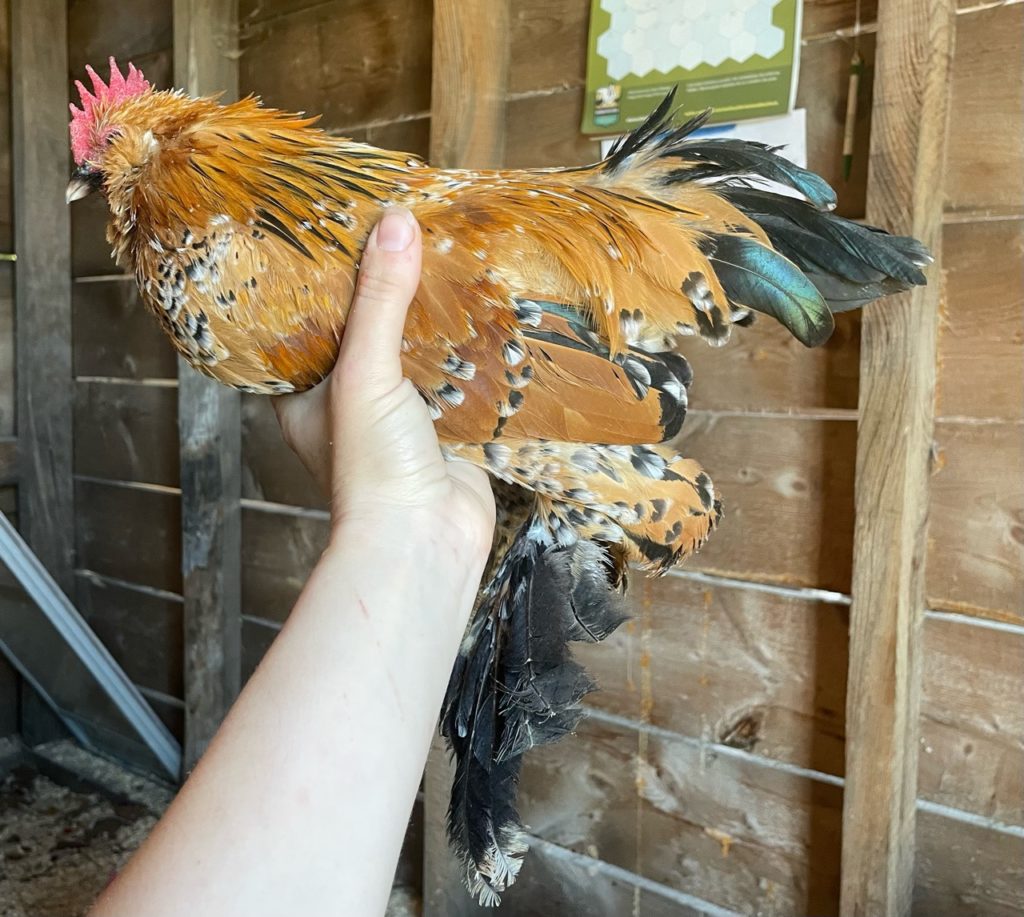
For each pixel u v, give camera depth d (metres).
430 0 1.92
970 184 1.36
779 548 1.61
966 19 1.33
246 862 0.50
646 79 1.60
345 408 0.73
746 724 1.69
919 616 1.45
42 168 2.56
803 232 0.93
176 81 2.22
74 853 2.38
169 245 0.89
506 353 0.85
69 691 2.69
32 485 2.64
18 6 2.48
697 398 1.66
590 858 1.92
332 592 0.63
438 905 1.98
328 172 0.91
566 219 0.91
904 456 1.36
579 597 1.00
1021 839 1.43
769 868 1.70
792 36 1.45
